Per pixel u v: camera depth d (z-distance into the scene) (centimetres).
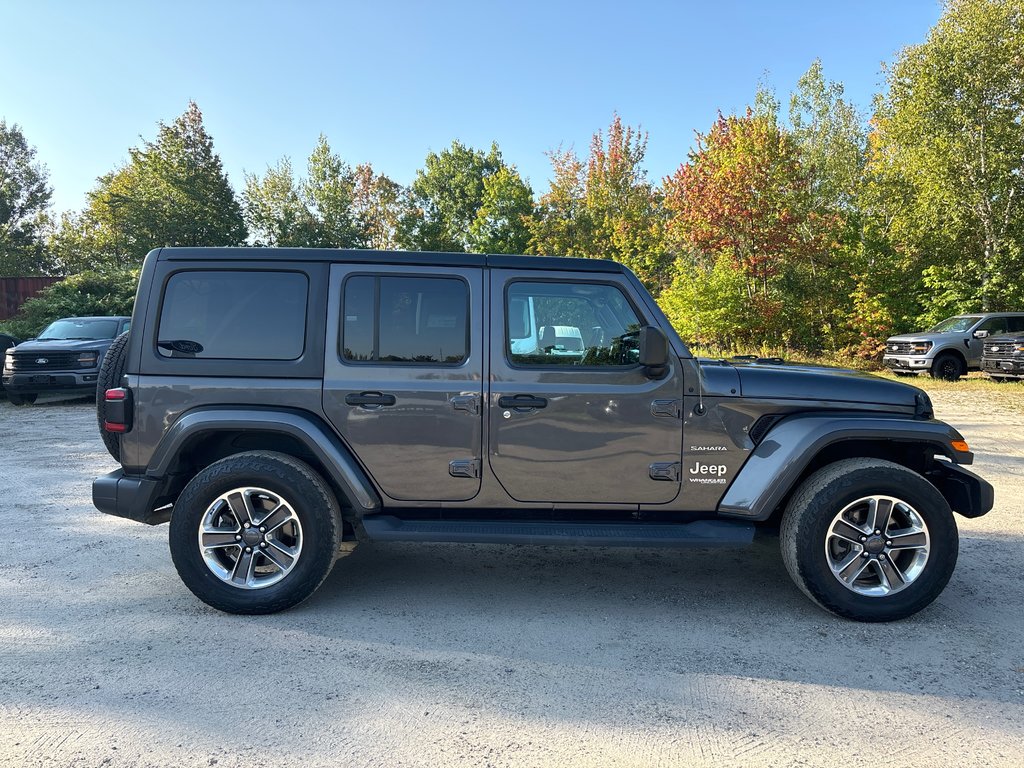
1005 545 493
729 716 270
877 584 367
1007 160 1905
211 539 365
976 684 296
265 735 255
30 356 1209
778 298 2170
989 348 1533
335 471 362
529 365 371
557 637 344
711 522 374
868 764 239
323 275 376
